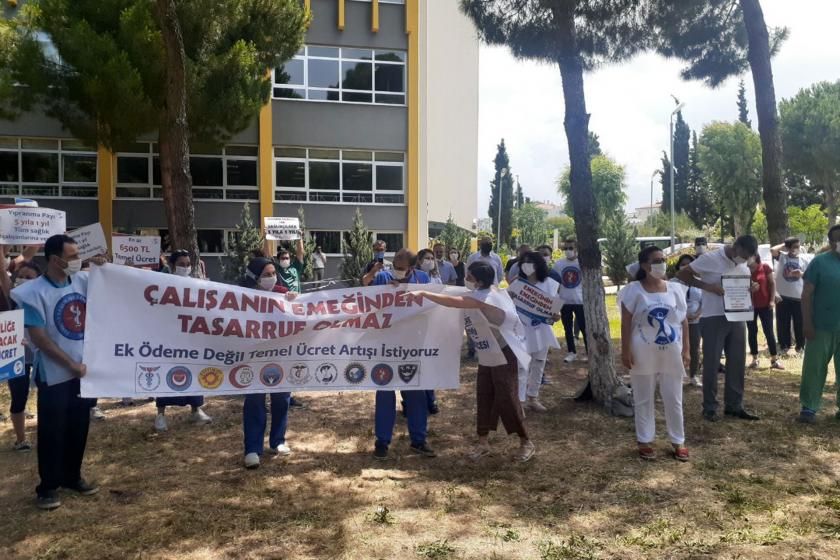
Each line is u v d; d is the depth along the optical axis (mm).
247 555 4328
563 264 11523
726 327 7586
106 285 5473
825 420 7582
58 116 19141
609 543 4492
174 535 4629
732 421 7539
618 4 9422
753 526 4750
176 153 10359
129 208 23562
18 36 18703
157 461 6281
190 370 5793
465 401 8836
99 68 17250
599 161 58531
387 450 6484
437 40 40625
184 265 7391
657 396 8945
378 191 25500
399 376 6336
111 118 18219
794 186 59562
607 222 29703
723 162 49125
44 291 5016
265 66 20125
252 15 19438
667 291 6223
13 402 6602
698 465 6082
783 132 41875
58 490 5430
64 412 5141
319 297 6184
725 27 12109
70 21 17734
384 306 6281
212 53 18578
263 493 5434
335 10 24750
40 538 4590
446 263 11859
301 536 4617
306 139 24672
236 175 24438
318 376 6203
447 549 4391
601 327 8312
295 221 17703
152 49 17469
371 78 25172
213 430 7367
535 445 6738
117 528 4746
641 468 6008
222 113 18766
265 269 6391
